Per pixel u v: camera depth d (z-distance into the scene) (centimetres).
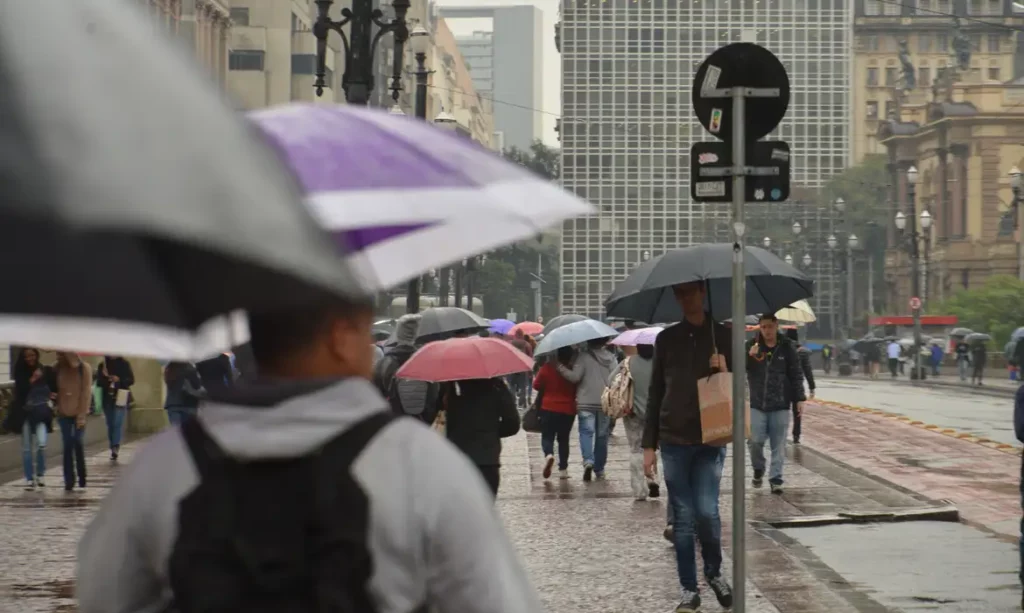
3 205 237
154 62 262
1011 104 17188
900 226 9956
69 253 265
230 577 339
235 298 290
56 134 243
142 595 364
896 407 6094
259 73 13538
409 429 364
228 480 349
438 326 2508
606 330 2695
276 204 264
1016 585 1598
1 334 360
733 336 1184
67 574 1748
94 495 2709
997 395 7625
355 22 2741
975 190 17138
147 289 278
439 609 363
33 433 2836
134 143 251
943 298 17288
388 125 407
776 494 2506
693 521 1385
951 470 2967
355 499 347
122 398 3406
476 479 371
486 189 394
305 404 355
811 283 1538
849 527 2114
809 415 5109
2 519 2328
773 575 1642
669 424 1348
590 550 1855
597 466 2831
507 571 367
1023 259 12162
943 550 1872
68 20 255
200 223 252
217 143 262
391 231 427
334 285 266
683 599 1383
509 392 1680
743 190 1184
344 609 340
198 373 3003
